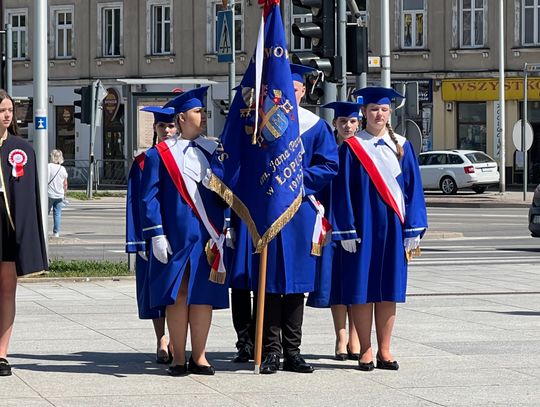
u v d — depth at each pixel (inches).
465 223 1539.1
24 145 442.6
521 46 2340.1
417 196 458.9
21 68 2719.0
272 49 450.0
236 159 446.6
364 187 453.4
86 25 2674.7
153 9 2623.0
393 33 2428.6
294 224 448.1
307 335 549.3
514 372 444.8
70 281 808.9
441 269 920.9
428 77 2410.2
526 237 1309.1
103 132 2635.3
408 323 584.7
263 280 443.8
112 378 434.9
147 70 2625.5
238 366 466.3
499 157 2231.8
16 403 384.5
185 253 440.5
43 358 479.2
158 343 473.1
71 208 1909.4
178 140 450.3
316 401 391.5
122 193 2261.3
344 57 757.9
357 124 495.2
